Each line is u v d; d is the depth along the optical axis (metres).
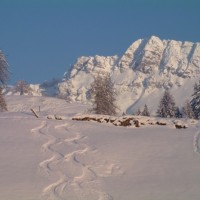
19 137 37.66
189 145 34.88
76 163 30.97
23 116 46.59
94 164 30.77
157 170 29.66
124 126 42.53
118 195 25.50
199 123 42.50
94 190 26.22
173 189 26.38
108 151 33.53
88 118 44.19
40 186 26.78
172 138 36.94
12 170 29.70
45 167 30.23
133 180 27.95
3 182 27.53
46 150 34.09
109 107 64.25
